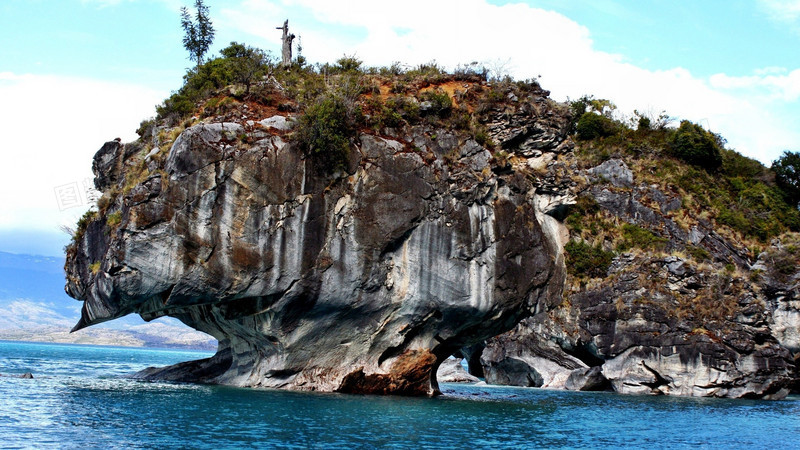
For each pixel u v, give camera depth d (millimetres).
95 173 42938
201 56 51969
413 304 40375
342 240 39125
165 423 27719
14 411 29578
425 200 40812
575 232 76562
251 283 37094
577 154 84375
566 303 72875
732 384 65000
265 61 47812
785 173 89938
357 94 43031
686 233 77062
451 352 46125
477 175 42125
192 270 36000
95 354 130375
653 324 67625
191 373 44562
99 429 26219
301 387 39781
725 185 85375
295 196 38344
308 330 39031
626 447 30141
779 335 68250
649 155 84562
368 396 39344
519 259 43188
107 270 35469
